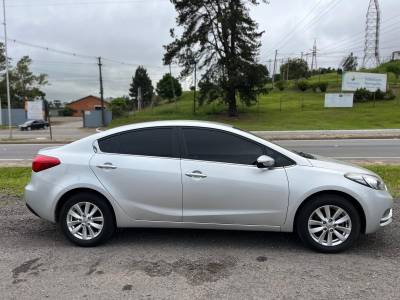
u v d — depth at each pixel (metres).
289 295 3.77
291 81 86.81
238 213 4.86
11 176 10.80
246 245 5.07
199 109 56.53
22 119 64.06
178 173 4.91
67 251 4.95
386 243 5.09
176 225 4.99
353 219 4.73
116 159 5.04
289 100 60.09
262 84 43.41
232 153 4.94
